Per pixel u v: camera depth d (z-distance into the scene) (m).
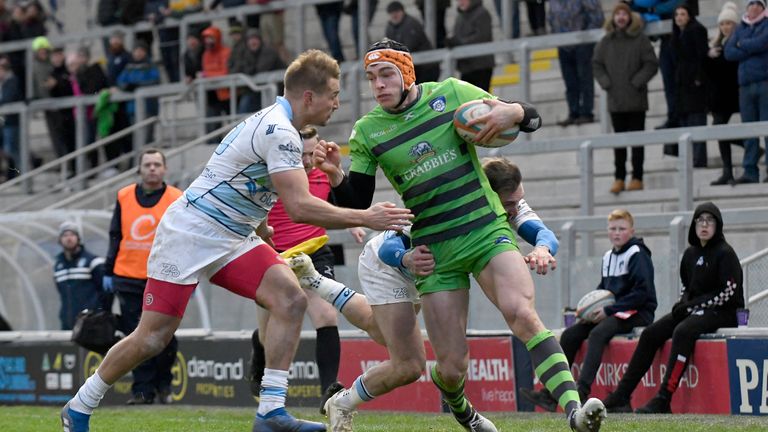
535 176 49.00
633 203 43.88
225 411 35.06
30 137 72.00
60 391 43.16
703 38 42.75
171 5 64.38
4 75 68.25
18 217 48.84
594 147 40.69
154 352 21.08
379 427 27.30
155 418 32.00
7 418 33.34
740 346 29.70
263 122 20.33
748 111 41.41
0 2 70.94
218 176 20.59
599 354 32.16
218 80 57.56
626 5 44.03
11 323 49.16
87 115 64.50
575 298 37.00
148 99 62.31
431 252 21.02
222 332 40.59
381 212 19.95
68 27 80.00
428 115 21.08
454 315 21.05
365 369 36.50
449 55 50.53
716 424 26.17
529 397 32.53
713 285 30.58
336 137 56.78
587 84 48.69
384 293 22.12
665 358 31.28
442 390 21.91
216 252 20.62
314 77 20.53
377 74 20.89
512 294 20.28
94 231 47.78
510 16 53.28
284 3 59.59
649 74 43.97
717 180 42.41
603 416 18.95
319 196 29.81
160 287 20.75
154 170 38.66
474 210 20.78
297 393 37.66
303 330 41.12
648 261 32.72
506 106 20.66
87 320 38.59
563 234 37.41
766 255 34.50
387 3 63.66
